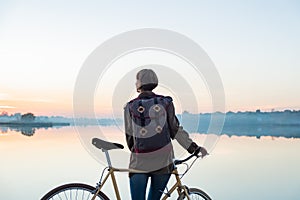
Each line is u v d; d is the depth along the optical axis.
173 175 2.85
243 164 7.46
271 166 7.22
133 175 2.69
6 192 4.92
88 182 5.55
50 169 6.68
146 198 2.82
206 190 5.19
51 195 2.74
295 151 9.54
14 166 7.05
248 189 5.25
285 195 4.88
